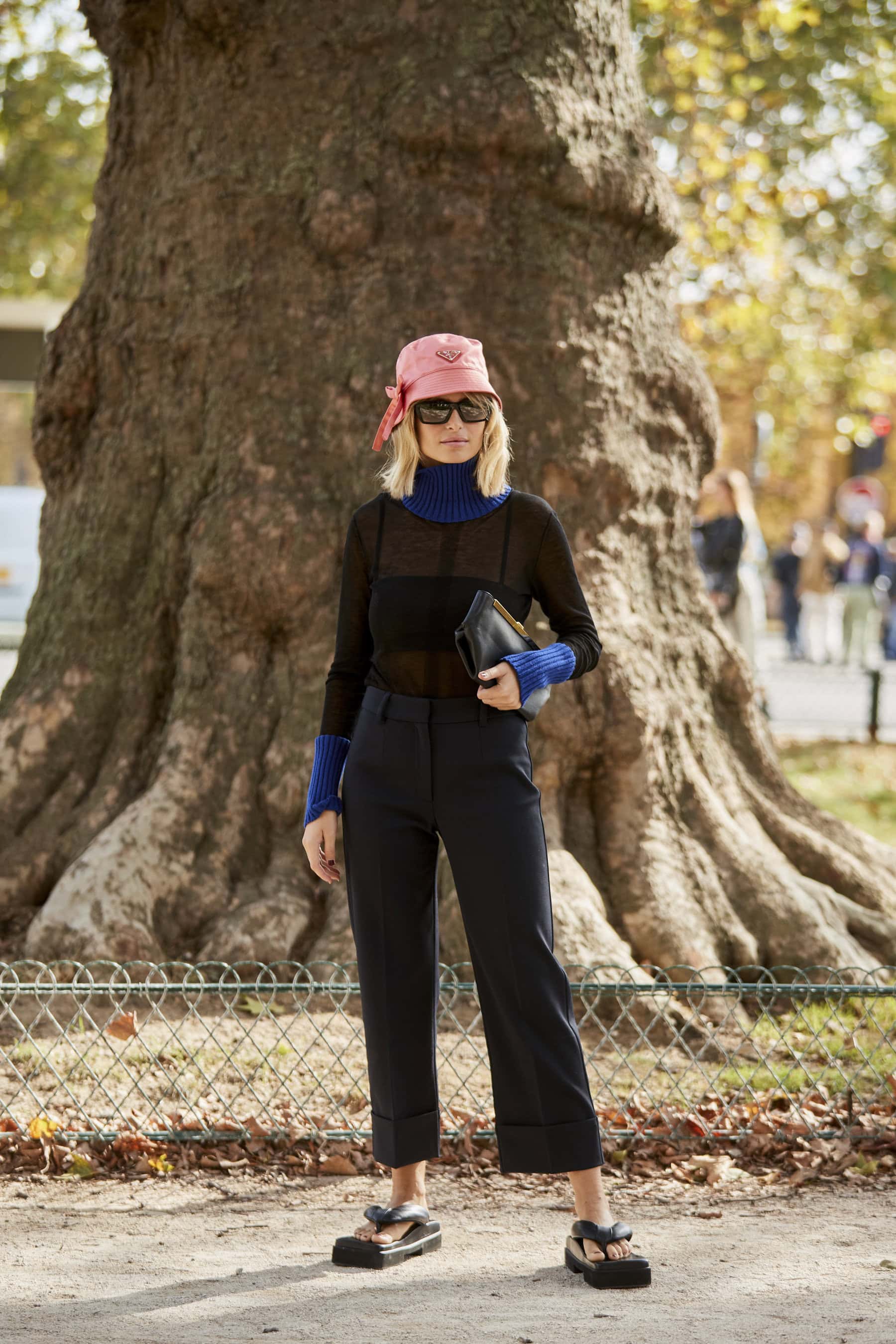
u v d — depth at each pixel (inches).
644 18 604.7
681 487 300.2
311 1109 208.4
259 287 281.7
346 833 158.4
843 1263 159.8
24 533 971.9
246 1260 160.6
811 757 623.2
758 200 666.8
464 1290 151.3
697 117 655.8
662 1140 201.0
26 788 282.7
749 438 976.3
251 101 282.7
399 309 277.1
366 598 161.0
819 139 693.9
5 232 799.7
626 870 272.8
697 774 289.0
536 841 154.9
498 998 153.9
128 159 305.3
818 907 280.8
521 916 152.6
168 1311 144.6
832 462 1877.5
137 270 297.7
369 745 156.1
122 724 287.3
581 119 280.5
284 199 280.2
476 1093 215.3
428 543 156.3
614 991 210.1
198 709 278.4
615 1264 151.3
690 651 297.7
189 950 259.0
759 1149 199.9
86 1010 238.1
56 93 727.1
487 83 274.1
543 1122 152.6
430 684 154.4
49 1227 171.3
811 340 823.1
